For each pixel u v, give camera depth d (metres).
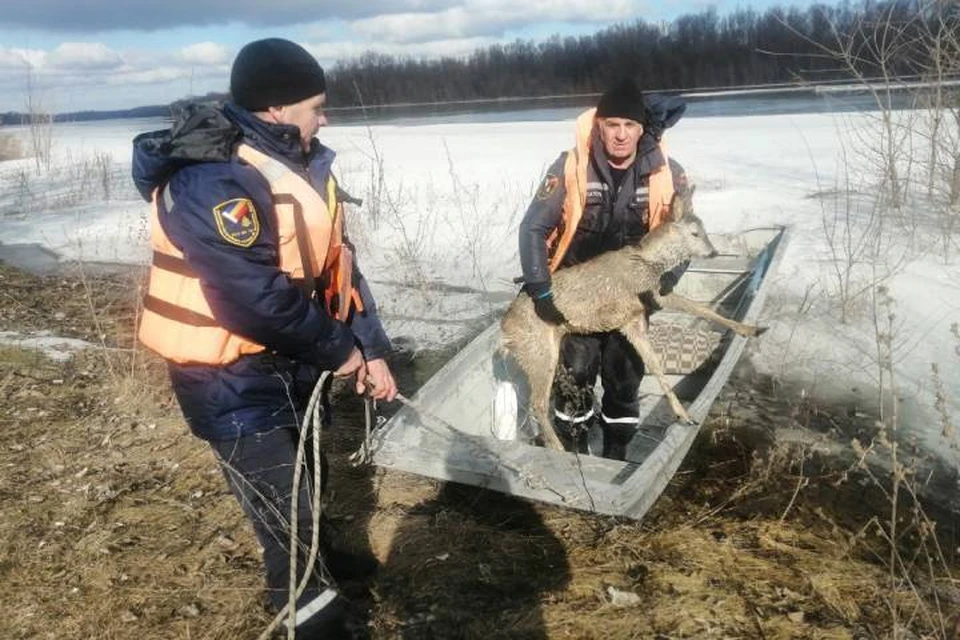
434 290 7.97
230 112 2.52
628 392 4.59
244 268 2.34
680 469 4.47
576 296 4.28
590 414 4.65
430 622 3.28
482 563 3.64
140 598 3.51
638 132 3.92
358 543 3.83
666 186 4.21
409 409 4.11
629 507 3.31
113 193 14.98
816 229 8.49
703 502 4.12
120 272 9.34
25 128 25.70
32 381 5.90
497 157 15.63
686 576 3.47
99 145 26.59
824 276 7.19
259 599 3.46
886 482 4.25
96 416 5.36
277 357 2.67
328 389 3.03
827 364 5.68
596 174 4.13
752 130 17.17
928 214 8.61
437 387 4.44
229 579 3.62
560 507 3.85
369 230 10.01
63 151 24.52
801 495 4.14
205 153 2.34
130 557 3.81
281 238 2.49
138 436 5.06
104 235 11.31
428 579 3.55
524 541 3.79
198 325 2.50
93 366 6.21
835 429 4.84
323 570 2.95
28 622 3.39
